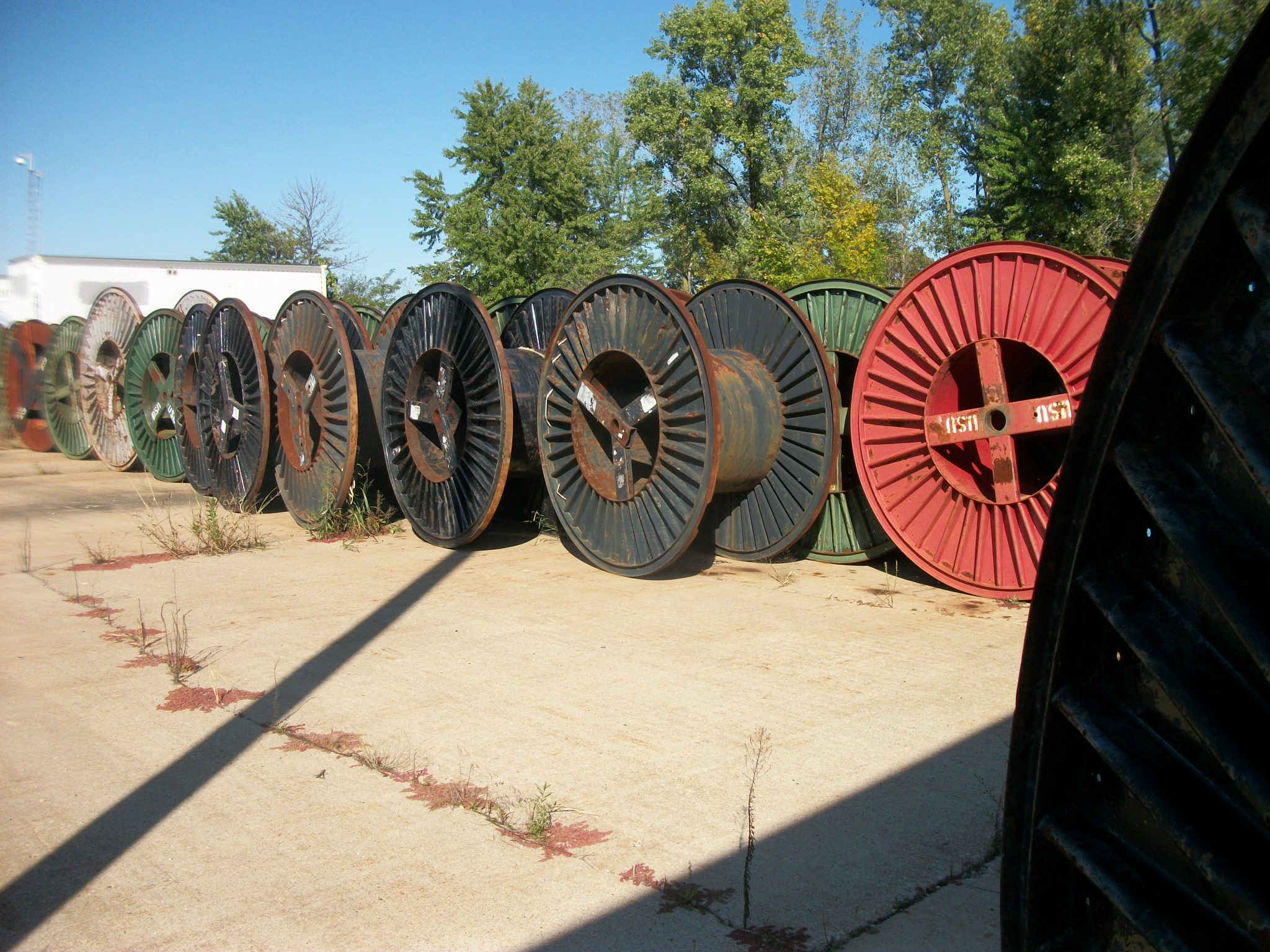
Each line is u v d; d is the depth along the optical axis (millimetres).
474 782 3703
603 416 7242
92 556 8086
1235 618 1382
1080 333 5723
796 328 7379
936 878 3004
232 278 31047
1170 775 1626
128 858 3146
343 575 7484
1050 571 1805
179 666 5043
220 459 11156
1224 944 1539
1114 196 26891
